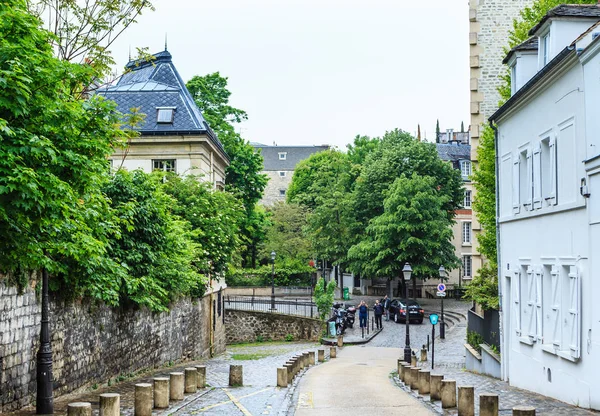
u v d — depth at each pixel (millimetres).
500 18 37062
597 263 15758
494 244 30484
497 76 36906
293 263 73750
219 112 57125
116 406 13477
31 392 16250
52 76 12555
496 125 24812
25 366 16000
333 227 66250
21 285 15758
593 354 15961
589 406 16156
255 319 50375
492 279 29484
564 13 19562
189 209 33594
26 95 11766
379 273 58188
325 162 76812
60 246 15375
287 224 75500
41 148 12070
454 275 75500
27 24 12305
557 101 18500
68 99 13945
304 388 21094
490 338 26266
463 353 37125
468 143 103875
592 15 19547
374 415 15414
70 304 18391
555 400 18188
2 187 11617
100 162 15141
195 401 17484
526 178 21688
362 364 31875
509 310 23547
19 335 15742
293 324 49500
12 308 15453
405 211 56562
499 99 36781
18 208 12367
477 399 18156
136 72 47094
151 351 26078
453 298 69625
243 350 43844
